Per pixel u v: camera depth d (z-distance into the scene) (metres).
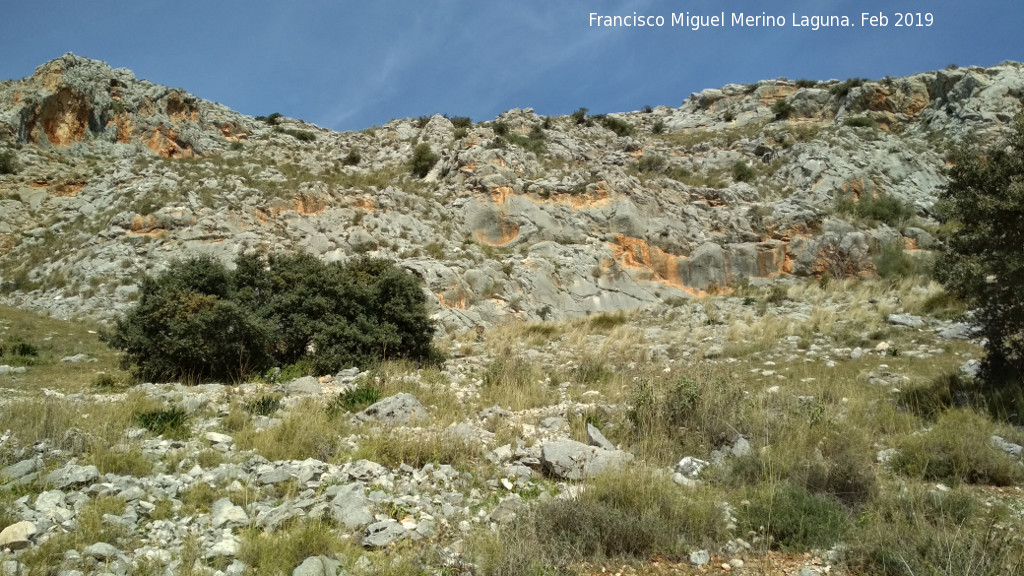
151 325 14.72
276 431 9.06
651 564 5.66
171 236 28.52
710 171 46.97
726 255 34.31
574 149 51.97
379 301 17.08
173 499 6.77
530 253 32.12
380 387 12.38
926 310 19.53
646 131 63.78
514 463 8.34
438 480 7.53
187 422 9.97
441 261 28.91
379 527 6.03
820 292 27.23
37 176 35.03
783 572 5.47
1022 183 10.07
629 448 9.04
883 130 50.19
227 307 14.62
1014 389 9.98
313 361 15.53
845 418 9.69
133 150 40.84
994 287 10.43
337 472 7.62
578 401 11.96
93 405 10.55
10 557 5.17
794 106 55.75
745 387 12.12
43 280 27.97
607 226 34.78
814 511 6.26
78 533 5.65
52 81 39.94
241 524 6.17
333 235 30.09
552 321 26.98
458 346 20.80
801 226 35.06
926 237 34.59
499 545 5.58
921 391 10.96
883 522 6.15
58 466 7.52
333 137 58.06
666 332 21.11
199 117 49.12
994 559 5.16
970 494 6.77
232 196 30.84
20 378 14.61
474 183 36.81
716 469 7.76
